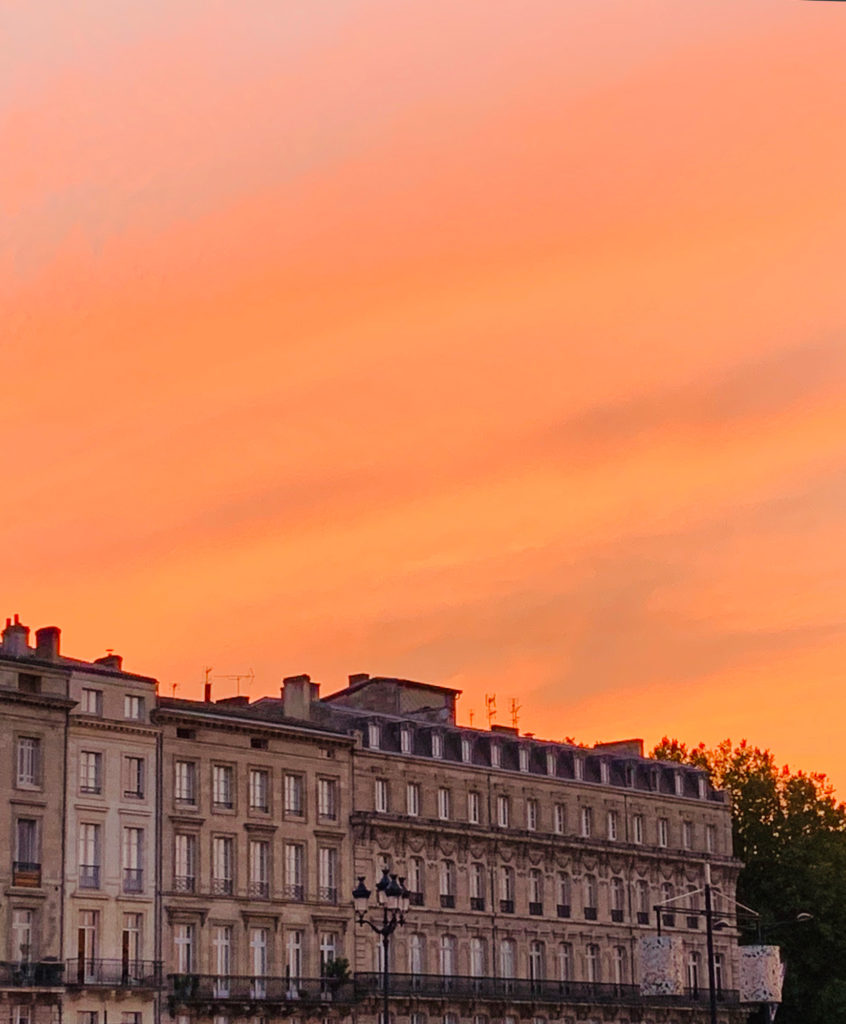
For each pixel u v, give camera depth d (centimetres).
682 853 15900
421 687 14788
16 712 11406
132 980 11650
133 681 12106
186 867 12212
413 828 13600
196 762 12388
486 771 14388
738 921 16962
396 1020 13150
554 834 14762
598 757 15588
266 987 12369
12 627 11731
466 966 13850
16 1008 11012
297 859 12912
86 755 11781
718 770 18212
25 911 11288
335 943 13012
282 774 12900
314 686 13675
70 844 11562
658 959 12838
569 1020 14450
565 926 14725
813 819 17612
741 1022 16088
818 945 16975
